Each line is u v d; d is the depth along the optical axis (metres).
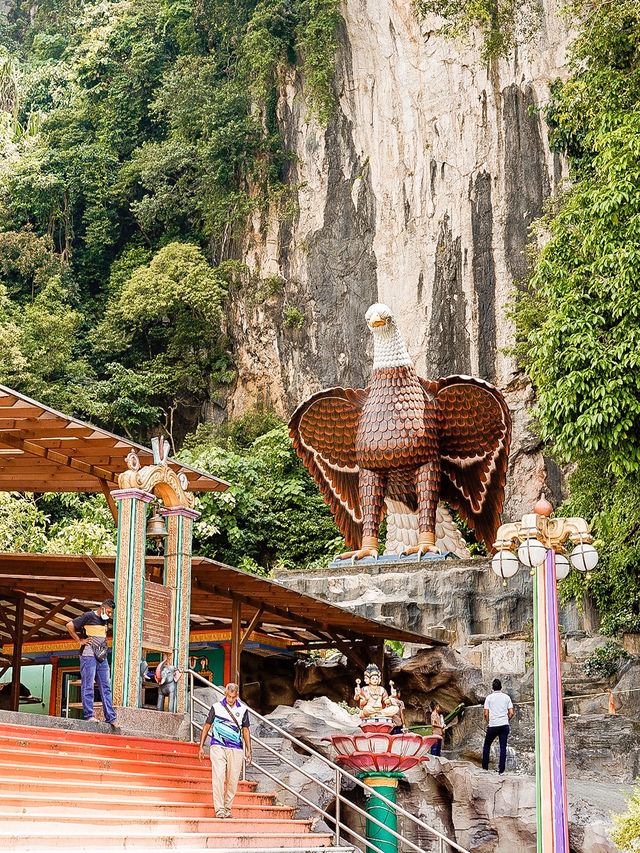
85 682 10.94
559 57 32.25
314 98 36.84
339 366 35.38
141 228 41.31
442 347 33.50
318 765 13.07
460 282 33.59
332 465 25.22
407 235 35.09
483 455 23.91
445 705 17.70
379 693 12.68
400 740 12.13
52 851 7.45
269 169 37.59
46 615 16.39
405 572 22.80
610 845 12.12
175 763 11.16
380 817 12.02
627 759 15.57
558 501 30.03
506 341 32.16
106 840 8.09
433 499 23.55
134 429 37.31
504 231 32.84
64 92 46.16
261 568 30.25
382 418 23.83
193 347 37.94
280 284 36.72
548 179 32.28
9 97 43.50
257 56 37.44
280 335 36.50
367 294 35.47
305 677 19.12
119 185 41.56
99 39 44.84
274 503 32.62
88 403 34.53
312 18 37.56
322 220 36.66
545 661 9.73
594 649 20.11
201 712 13.75
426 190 34.94
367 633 17.98
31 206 41.31
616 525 18.62
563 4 32.00
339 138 36.88
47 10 51.50
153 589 12.59
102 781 9.62
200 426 35.81
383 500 24.27
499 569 10.44
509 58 33.44
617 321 16.72
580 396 16.62
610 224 16.81
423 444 23.62
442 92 34.94
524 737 16.83
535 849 12.53
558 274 17.39
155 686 13.30
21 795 8.42
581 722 16.62
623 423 15.94
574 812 12.73
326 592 22.73
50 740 9.83
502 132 33.44
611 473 18.62
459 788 13.15
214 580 15.29
